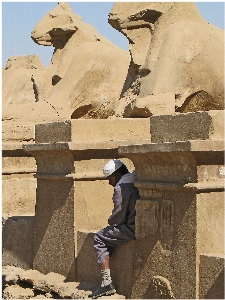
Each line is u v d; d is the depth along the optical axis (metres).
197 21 12.70
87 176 8.91
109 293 8.02
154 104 11.18
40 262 9.70
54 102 15.56
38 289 9.09
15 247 10.45
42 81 17.33
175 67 11.88
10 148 12.50
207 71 12.09
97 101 15.85
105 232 8.09
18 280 9.69
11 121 14.82
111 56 16.27
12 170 12.48
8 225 10.67
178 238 7.17
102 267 8.08
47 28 17.08
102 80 15.98
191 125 7.17
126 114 11.47
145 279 7.65
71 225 8.95
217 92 12.16
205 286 6.86
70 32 16.80
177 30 12.20
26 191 12.56
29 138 13.23
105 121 9.12
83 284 8.55
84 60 16.03
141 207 7.70
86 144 8.81
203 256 6.89
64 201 9.12
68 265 9.02
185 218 7.06
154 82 11.74
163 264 7.38
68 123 8.96
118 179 8.28
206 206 6.95
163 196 7.41
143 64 12.23
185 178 7.06
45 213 9.60
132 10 12.60
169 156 7.14
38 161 9.73
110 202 9.09
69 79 15.88
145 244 7.70
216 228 7.00
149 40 12.62
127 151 7.75
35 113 15.13
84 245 8.72
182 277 7.11
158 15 12.49
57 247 9.28
